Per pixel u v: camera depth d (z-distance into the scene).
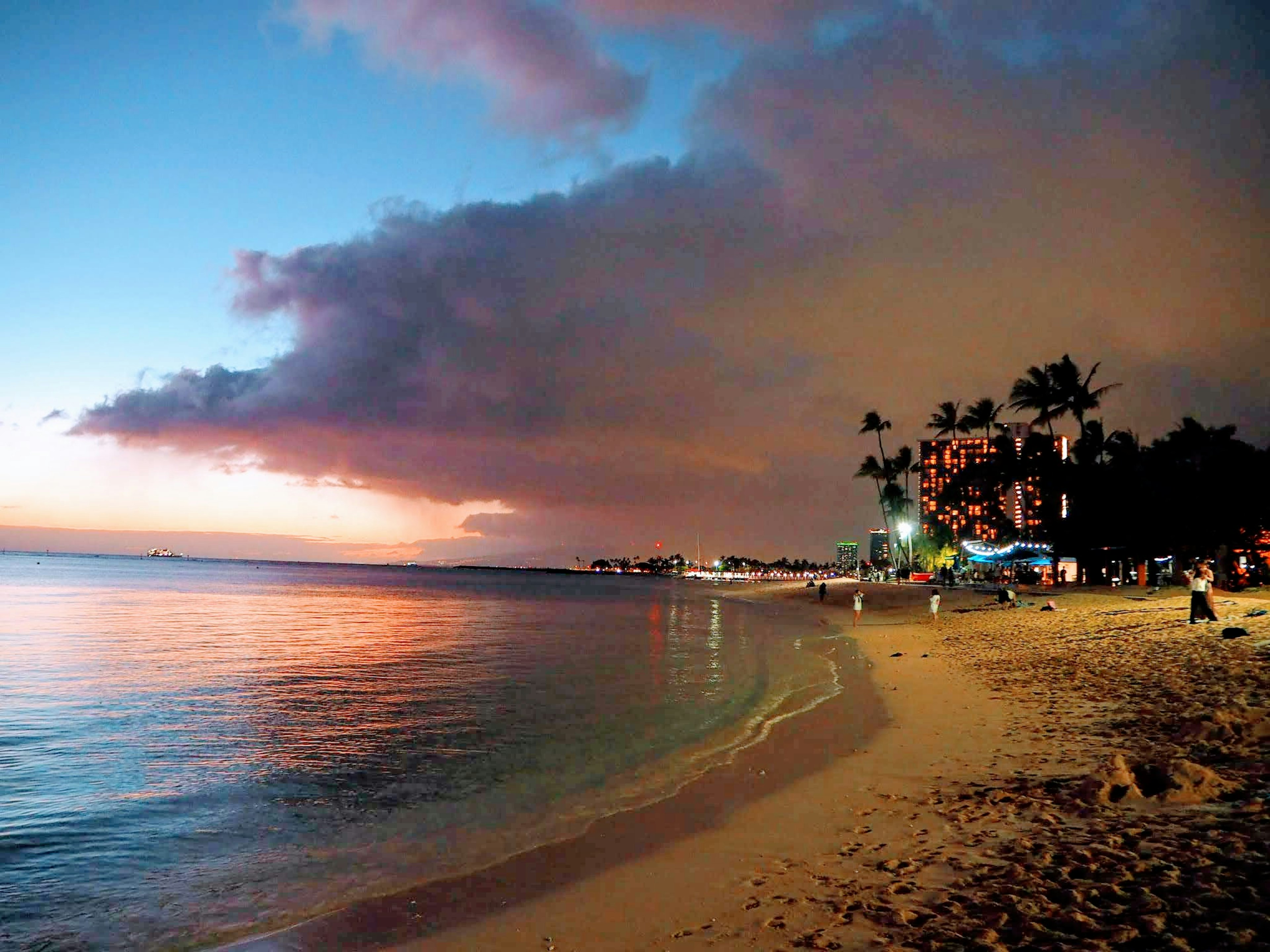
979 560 78.81
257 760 14.38
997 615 41.47
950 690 18.70
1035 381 65.88
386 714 18.88
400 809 11.26
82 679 25.12
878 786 10.65
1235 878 6.03
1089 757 11.03
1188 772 8.62
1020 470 71.94
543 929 6.89
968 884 6.80
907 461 115.12
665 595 136.75
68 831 10.49
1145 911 5.68
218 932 7.34
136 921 7.65
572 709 19.33
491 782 12.63
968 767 11.26
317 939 7.06
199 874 8.89
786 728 15.69
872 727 14.97
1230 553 47.72
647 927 6.75
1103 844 7.28
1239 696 13.82
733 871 7.89
